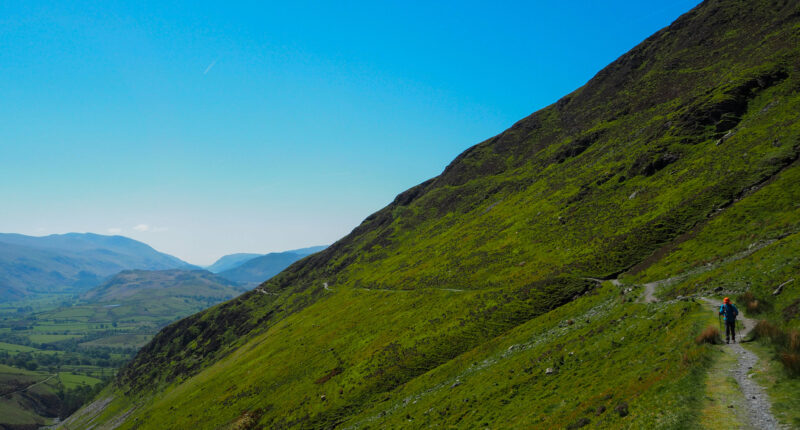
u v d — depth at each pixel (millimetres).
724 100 130375
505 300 93062
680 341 33844
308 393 97375
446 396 57031
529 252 121438
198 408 129875
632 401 26297
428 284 137500
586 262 93375
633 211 107500
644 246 87375
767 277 43062
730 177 91875
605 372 36312
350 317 141875
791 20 169250
